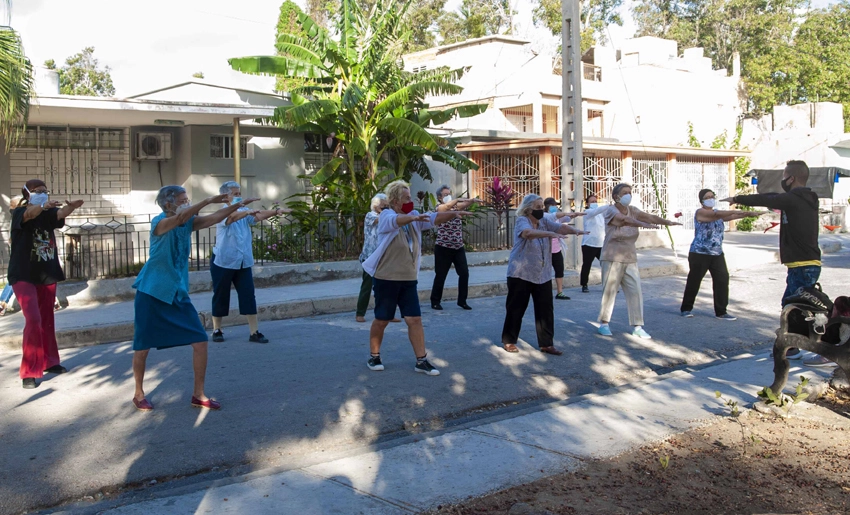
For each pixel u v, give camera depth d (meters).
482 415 6.28
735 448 5.21
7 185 14.66
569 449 5.16
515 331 8.45
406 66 32.75
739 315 11.02
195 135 16.42
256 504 4.22
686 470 4.79
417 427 5.91
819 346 5.69
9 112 11.20
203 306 10.87
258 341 8.95
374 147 16.80
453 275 15.04
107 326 9.46
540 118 27.41
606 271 9.38
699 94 33.66
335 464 4.88
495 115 28.33
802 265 7.32
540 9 42.47
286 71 16.59
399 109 16.67
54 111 13.51
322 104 15.12
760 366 7.73
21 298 6.84
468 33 42.12
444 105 28.81
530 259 8.26
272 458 5.14
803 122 36.12
